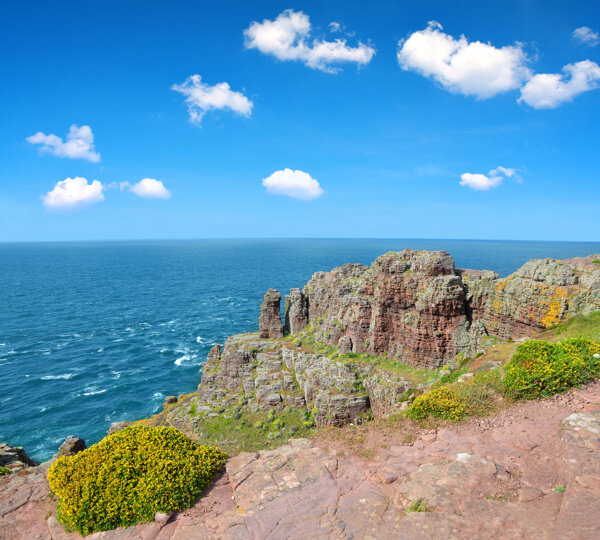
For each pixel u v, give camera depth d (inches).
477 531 497.7
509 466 635.5
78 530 628.1
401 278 2003.0
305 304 2588.6
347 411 1841.8
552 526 490.9
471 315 1860.2
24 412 2605.8
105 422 2522.1
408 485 608.4
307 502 610.9
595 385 853.8
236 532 561.3
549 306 1496.1
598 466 559.8
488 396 892.0
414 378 1849.2
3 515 714.2
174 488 641.6
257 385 2154.3
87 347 3858.3
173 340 4126.5
